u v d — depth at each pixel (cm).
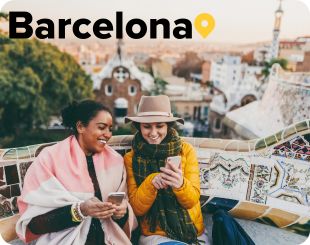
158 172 166
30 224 152
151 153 165
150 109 167
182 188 150
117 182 165
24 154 179
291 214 200
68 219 148
